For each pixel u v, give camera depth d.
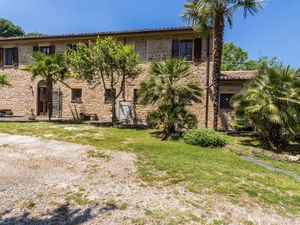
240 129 13.30
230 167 6.61
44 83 17.14
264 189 5.02
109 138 9.75
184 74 10.50
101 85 16.14
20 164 6.15
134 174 5.52
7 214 3.76
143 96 10.58
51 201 4.21
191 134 9.27
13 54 17.70
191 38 14.73
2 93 17.98
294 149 9.13
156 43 15.25
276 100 8.93
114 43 12.73
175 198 4.43
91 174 5.51
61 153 7.18
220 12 10.91
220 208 4.12
